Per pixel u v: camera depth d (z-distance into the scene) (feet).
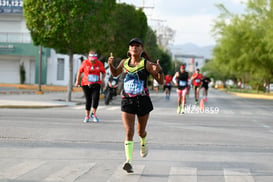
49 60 254.47
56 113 82.74
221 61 234.38
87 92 66.54
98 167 33.63
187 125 66.13
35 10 113.39
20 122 63.82
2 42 245.24
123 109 32.42
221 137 52.90
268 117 88.53
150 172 32.17
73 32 114.01
